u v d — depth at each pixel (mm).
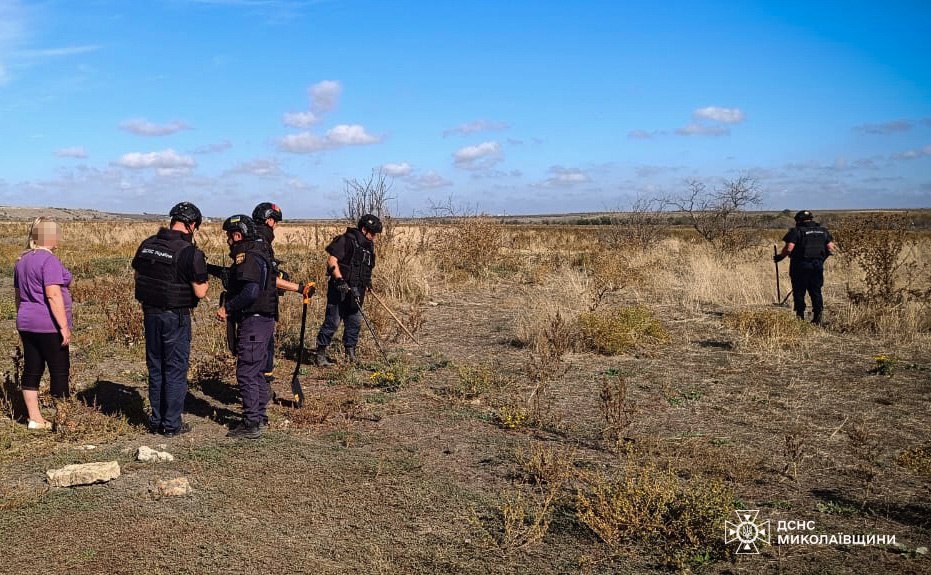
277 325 9617
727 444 5727
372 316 10039
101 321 10367
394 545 4047
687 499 4277
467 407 6730
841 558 3969
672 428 6152
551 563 3891
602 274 13773
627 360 8594
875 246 11539
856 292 12492
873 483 5012
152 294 5637
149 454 5180
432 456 5441
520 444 5715
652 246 21188
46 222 5867
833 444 5785
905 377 7809
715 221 21750
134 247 25391
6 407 6250
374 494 4703
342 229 17547
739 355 8820
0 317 10734
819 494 4836
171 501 4504
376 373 7516
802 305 10727
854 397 7086
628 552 4016
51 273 5754
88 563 3750
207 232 27016
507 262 17531
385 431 6027
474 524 4289
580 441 5805
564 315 9922
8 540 3961
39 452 5352
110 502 4457
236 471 5023
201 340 9281
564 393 7211
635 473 4797
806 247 10438
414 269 13711
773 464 5344
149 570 3695
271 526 4223
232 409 6621
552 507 4496
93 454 5309
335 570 3762
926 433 6051
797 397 7062
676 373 7980
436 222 16953
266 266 5770
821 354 8867
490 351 9102
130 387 7203
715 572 3824
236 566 3770
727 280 13562
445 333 10203
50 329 5832
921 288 13203
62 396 5977
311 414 6293
